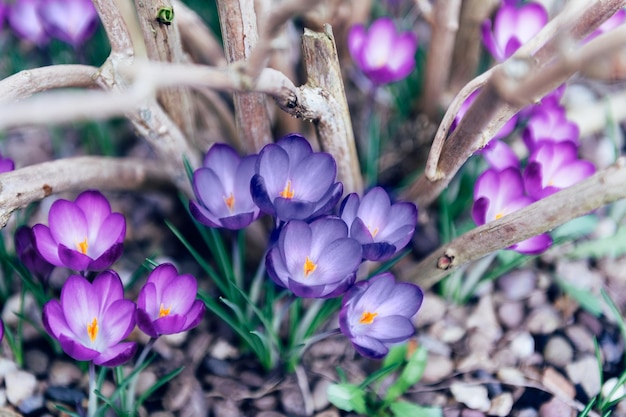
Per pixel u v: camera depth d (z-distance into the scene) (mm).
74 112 355
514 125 565
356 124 682
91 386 478
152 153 679
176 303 462
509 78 407
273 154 459
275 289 578
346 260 448
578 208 438
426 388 540
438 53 601
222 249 521
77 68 484
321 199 457
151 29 483
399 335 453
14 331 559
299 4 371
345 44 641
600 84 709
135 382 515
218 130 628
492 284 592
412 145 658
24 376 536
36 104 350
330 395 509
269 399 534
